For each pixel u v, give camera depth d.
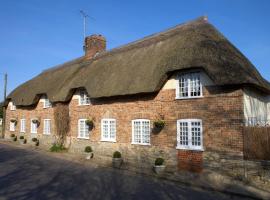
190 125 14.24
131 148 17.19
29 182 12.25
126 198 9.91
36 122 28.72
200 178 12.73
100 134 19.75
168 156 15.05
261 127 11.66
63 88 23.36
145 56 17.86
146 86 15.52
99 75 20.20
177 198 9.95
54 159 19.22
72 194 10.35
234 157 12.46
